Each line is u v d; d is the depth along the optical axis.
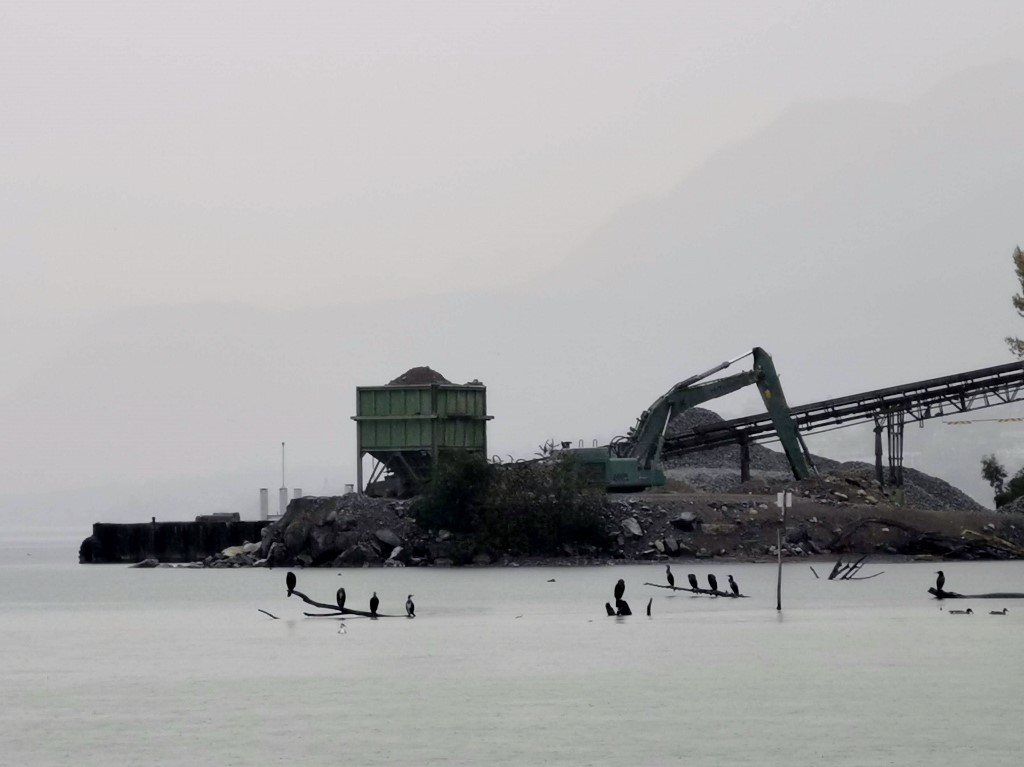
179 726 113.50
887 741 103.88
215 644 173.50
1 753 103.50
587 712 116.88
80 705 124.56
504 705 120.88
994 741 103.62
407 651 160.62
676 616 199.38
